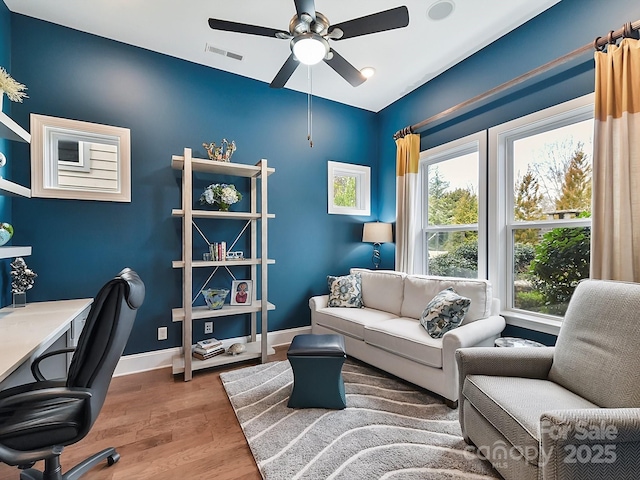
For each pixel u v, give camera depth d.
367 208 4.16
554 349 1.72
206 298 2.82
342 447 1.68
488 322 2.40
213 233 3.15
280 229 3.54
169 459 1.62
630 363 1.27
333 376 2.08
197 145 3.04
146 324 2.82
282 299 3.56
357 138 4.11
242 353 2.97
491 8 2.34
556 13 2.31
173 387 2.44
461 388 1.72
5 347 1.31
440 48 2.84
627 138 1.83
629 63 1.84
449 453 1.63
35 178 2.38
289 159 3.59
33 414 1.24
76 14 2.37
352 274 3.62
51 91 2.46
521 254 2.68
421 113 3.56
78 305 2.20
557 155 2.43
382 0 2.25
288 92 3.58
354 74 2.34
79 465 1.44
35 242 2.41
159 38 2.66
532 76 2.35
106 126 2.63
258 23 2.48
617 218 1.89
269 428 1.87
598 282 1.63
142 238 2.80
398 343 2.40
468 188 3.18
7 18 2.28
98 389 1.20
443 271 3.45
